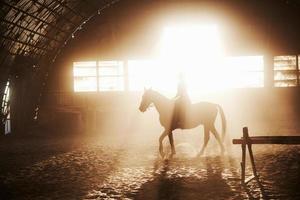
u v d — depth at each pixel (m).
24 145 14.34
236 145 12.64
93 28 21.03
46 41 18.52
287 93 20.50
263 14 20.47
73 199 7.00
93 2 18.83
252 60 20.69
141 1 20.95
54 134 17.69
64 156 11.62
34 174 9.23
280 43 20.44
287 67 20.52
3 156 11.97
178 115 10.37
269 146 12.31
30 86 19.25
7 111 17.00
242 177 7.72
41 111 20.59
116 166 9.84
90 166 9.95
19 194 7.48
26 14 14.32
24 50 16.80
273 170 8.74
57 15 17.03
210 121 10.62
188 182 7.91
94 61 21.23
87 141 15.02
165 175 8.61
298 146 12.16
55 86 21.31
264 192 6.99
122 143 14.15
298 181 7.68
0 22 12.98
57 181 8.43
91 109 19.64
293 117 20.41
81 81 21.39
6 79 16.38
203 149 10.69
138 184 7.91
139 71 21.09
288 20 20.33
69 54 21.20
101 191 7.46
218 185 7.60
